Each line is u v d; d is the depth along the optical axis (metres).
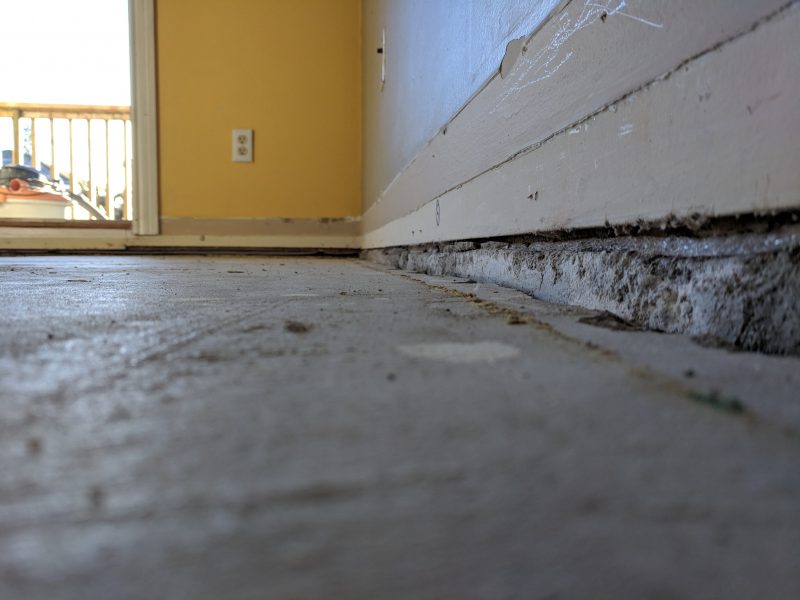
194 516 0.30
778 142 0.61
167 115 3.93
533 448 0.38
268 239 4.05
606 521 0.29
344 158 4.05
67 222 3.91
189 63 3.92
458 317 0.91
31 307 1.01
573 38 1.04
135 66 3.88
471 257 1.69
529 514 0.30
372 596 0.24
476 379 0.53
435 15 1.98
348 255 4.09
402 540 0.28
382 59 3.11
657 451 0.37
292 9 3.96
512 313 0.94
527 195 1.25
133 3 3.84
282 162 4.03
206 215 4.00
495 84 1.43
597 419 0.43
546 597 0.24
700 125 0.72
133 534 0.28
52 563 0.26
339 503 0.31
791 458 0.36
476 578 0.25
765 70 0.62
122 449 0.38
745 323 0.67
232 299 1.15
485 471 0.35
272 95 3.99
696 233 0.76
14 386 0.51
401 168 2.60
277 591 0.25
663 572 0.26
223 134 3.98
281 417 0.43
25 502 0.31
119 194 5.06
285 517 0.30
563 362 0.60
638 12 0.84
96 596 0.24
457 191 1.75
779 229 0.65
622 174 0.89
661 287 0.82
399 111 2.64
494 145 1.44
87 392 0.49
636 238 0.91
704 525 0.29
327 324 0.83
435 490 0.32
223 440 0.39
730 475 0.34
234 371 0.56
